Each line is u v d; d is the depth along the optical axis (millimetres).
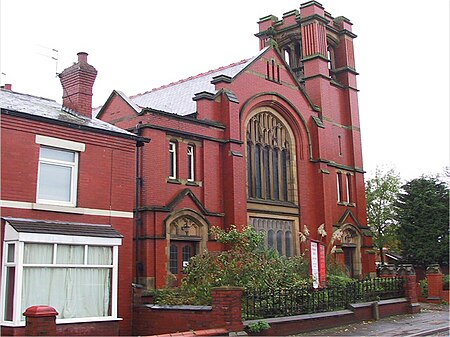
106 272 16641
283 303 17625
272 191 29219
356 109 36406
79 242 15805
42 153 16484
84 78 20234
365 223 34688
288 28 35781
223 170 25797
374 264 34281
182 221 23375
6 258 14812
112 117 24547
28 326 10992
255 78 28625
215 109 26078
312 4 34281
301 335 17016
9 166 15438
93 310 16094
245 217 25703
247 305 16234
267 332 15891
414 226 38469
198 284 17984
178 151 23781
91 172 17500
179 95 30078
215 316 14922
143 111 22812
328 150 32500
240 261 18266
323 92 33281
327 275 23391
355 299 21625
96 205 17438
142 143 19438
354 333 17703
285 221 29438
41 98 20547
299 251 29531
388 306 22922
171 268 22703
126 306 17500
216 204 25062
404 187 40125
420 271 38469
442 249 37094
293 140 30891
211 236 24188
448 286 31422
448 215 37688
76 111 19844
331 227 30953
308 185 30922
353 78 36688
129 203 18406
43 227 15234
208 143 25219
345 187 34188
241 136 27000
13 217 15336
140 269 21609
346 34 36875
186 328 15664
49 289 15109
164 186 22734
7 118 15555
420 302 30969
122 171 18391
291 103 30422
